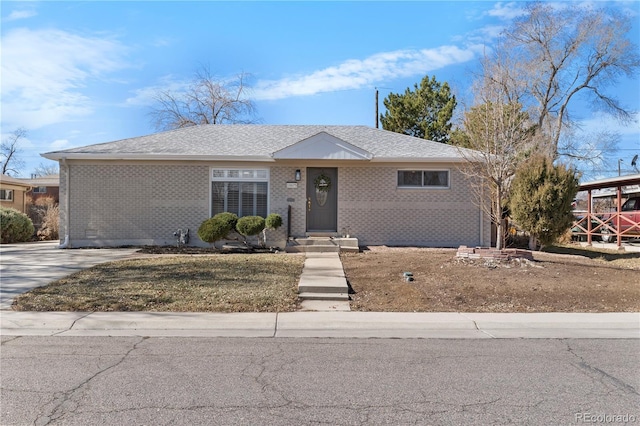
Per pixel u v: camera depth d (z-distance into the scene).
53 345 5.85
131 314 7.24
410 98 31.48
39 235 22.78
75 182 15.41
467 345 6.00
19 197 32.06
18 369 4.89
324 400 4.11
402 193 15.66
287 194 15.67
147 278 9.62
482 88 11.61
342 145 14.87
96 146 16.02
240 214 15.66
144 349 5.68
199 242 15.52
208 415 3.78
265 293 8.52
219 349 5.71
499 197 11.27
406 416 3.79
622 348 5.91
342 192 15.73
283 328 6.82
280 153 14.80
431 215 15.66
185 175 15.55
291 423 3.64
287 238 15.38
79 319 6.95
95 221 15.43
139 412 3.83
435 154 15.60
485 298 8.38
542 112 28.06
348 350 5.72
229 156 15.22
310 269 10.66
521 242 17.56
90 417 3.72
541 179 11.83
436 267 10.64
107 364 5.08
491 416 3.80
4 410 3.85
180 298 8.09
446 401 4.11
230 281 9.41
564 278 9.61
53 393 4.23
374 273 10.34
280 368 4.98
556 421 3.72
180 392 4.27
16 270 10.62
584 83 28.53
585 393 4.33
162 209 15.51
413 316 7.36
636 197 21.64
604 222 18.77
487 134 11.30
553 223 11.62
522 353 5.65
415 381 4.61
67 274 10.12
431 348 5.84
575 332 6.74
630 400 4.17
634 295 8.50
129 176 15.48
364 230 15.69
